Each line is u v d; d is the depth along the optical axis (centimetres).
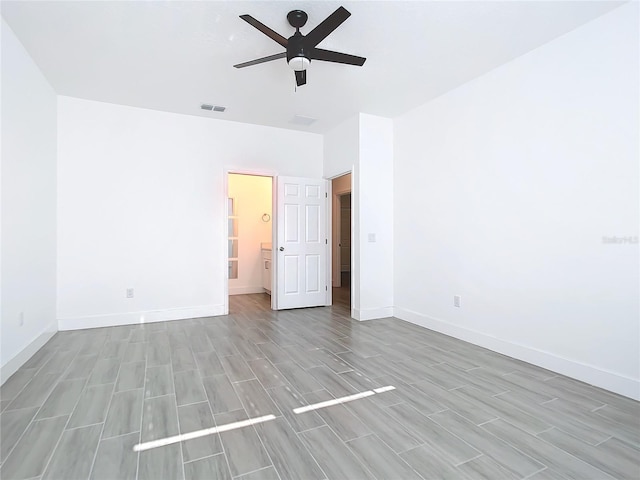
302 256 503
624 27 224
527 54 285
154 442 173
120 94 372
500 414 201
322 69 314
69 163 376
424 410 206
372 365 279
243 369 269
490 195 318
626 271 225
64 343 330
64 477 147
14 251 262
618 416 198
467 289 342
